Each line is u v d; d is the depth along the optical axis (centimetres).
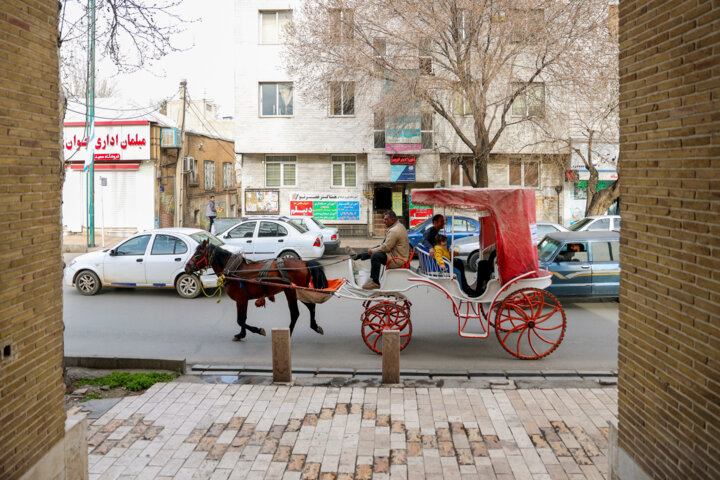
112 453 586
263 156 2684
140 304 1340
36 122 441
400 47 1995
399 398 732
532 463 560
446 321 1175
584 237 1252
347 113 2609
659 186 411
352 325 1148
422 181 2588
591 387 784
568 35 1878
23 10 425
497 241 894
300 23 2317
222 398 735
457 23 1897
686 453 380
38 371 441
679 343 388
